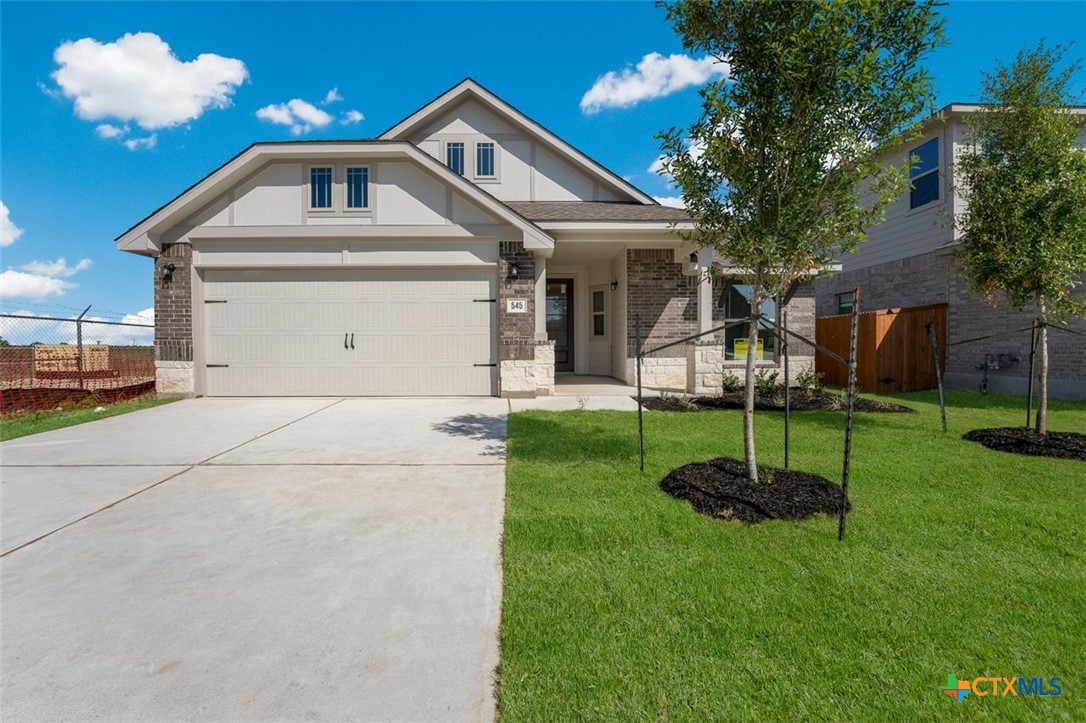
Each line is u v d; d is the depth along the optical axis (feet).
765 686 6.29
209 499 13.14
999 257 18.98
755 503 11.89
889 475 14.48
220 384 31.48
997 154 20.45
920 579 8.79
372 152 29.76
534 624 7.55
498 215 30.27
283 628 7.57
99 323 32.68
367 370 31.50
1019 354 32.83
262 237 30.50
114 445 18.94
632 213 34.63
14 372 33.58
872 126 12.30
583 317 43.93
